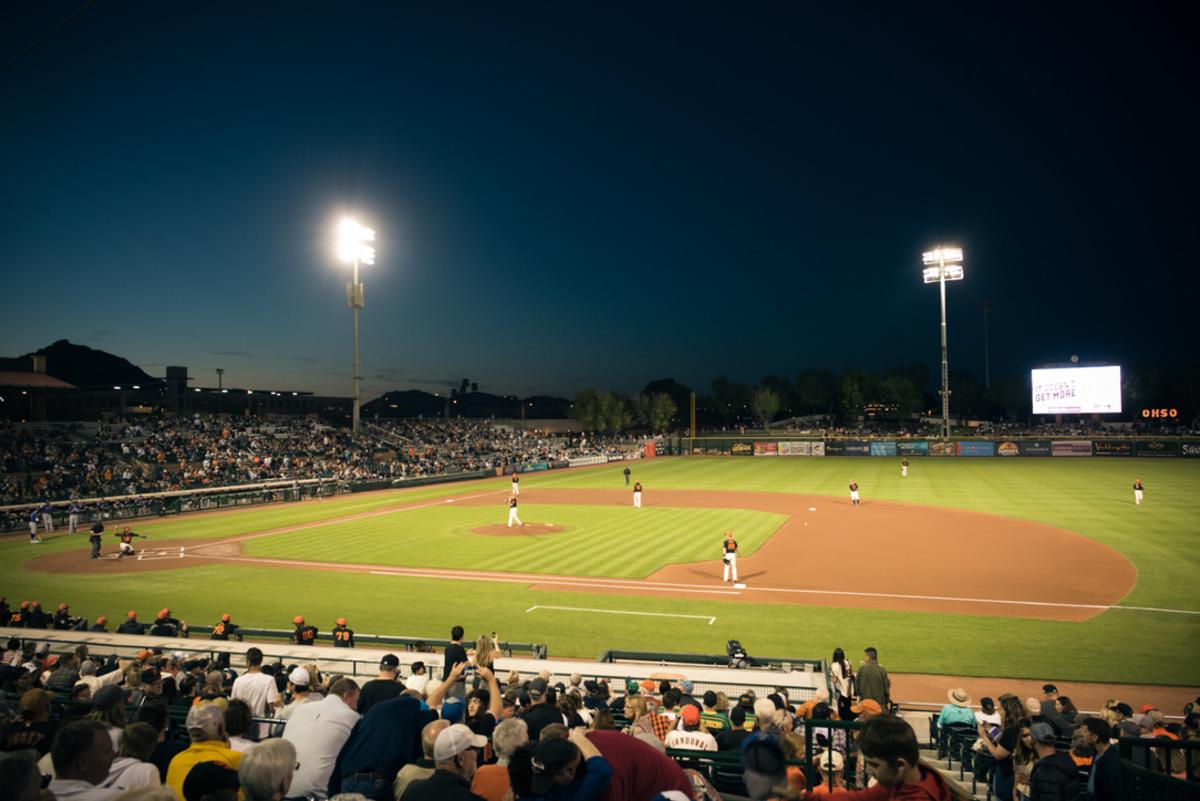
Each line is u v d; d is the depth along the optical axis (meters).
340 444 80.31
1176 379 124.94
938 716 14.59
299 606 24.80
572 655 19.67
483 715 7.59
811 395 182.75
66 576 30.42
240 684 10.05
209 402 103.75
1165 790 5.00
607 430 151.12
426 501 55.16
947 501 49.38
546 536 37.88
